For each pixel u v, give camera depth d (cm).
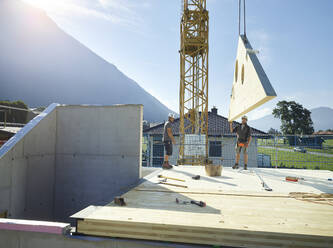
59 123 732
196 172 632
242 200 355
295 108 4578
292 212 299
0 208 530
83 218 279
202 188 437
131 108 669
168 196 377
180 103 1709
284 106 4656
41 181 670
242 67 610
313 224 257
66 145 721
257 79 448
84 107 711
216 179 529
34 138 641
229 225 253
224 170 668
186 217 279
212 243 247
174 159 1762
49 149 702
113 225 271
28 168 620
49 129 702
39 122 658
